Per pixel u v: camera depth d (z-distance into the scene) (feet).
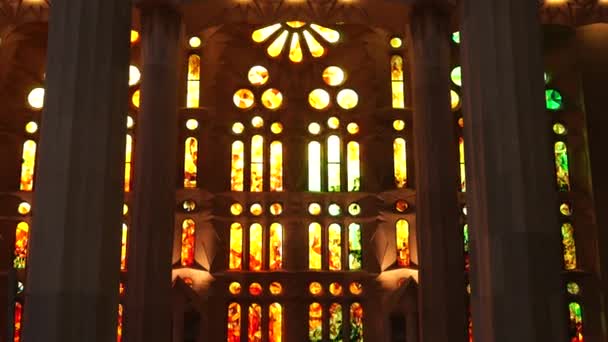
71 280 45.65
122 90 50.39
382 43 118.21
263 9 102.37
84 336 45.47
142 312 86.33
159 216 89.97
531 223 48.91
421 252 92.73
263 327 109.40
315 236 113.50
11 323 49.62
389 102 116.26
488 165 50.88
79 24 48.91
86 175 47.21
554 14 104.32
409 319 107.76
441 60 97.40
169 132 93.25
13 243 108.37
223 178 114.32
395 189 111.86
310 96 118.73
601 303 106.01
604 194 109.60
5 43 109.40
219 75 117.91
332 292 110.63
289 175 114.93
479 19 53.11
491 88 51.52
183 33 100.22
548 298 48.11
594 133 111.65
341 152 116.57
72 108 47.65
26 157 113.50
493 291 48.98
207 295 108.47
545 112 51.42
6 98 113.50
